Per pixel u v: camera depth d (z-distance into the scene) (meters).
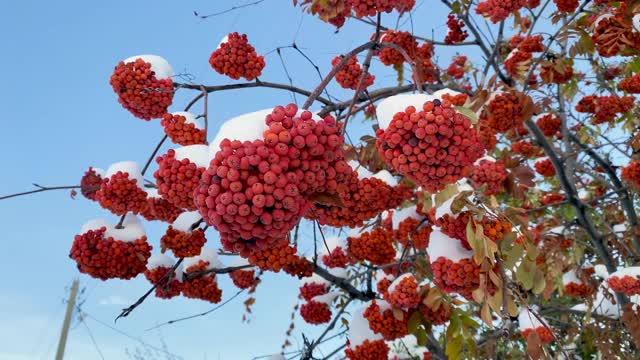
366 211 2.87
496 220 2.47
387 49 3.90
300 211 1.73
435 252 2.60
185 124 3.10
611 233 5.53
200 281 4.55
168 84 3.38
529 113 3.60
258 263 3.50
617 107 5.17
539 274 2.52
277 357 4.90
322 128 1.71
